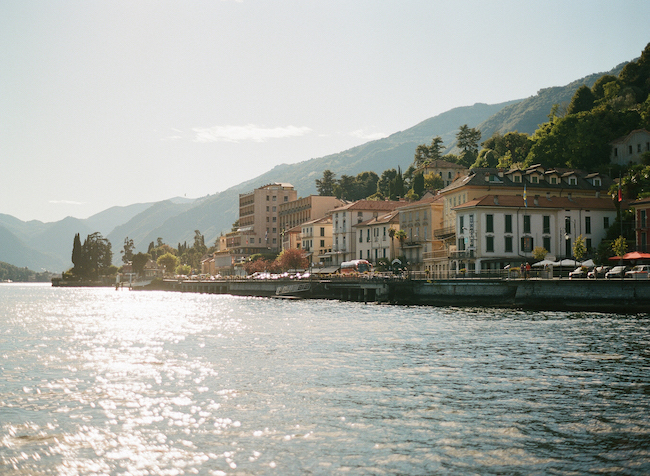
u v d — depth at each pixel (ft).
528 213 336.49
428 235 410.31
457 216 348.79
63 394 103.65
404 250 435.53
